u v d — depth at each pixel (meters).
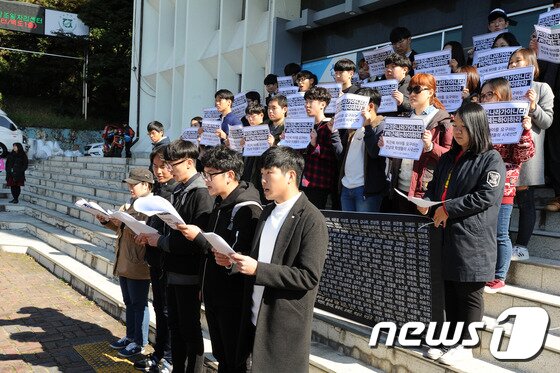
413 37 9.40
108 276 6.98
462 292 3.17
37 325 5.53
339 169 4.89
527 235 4.14
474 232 3.07
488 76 4.15
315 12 11.10
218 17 15.77
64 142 27.06
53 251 8.73
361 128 4.66
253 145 5.34
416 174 4.01
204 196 3.63
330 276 4.22
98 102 31.14
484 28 7.95
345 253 4.08
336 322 3.97
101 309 6.17
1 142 18.75
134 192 4.63
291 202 2.91
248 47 12.91
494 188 3.02
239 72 14.34
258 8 13.00
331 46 11.11
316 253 2.73
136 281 4.60
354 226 3.97
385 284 3.77
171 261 3.61
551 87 4.64
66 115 29.64
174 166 3.74
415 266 3.56
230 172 3.28
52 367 4.50
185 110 15.37
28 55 29.78
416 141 3.84
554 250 4.25
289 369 2.71
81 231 9.00
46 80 31.23
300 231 2.78
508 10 7.74
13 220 11.43
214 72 15.15
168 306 3.84
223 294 3.20
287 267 2.69
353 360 3.72
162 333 4.34
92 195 11.76
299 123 4.98
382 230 3.75
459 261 3.08
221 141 6.46
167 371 4.33
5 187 16.00
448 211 3.05
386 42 9.85
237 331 3.24
